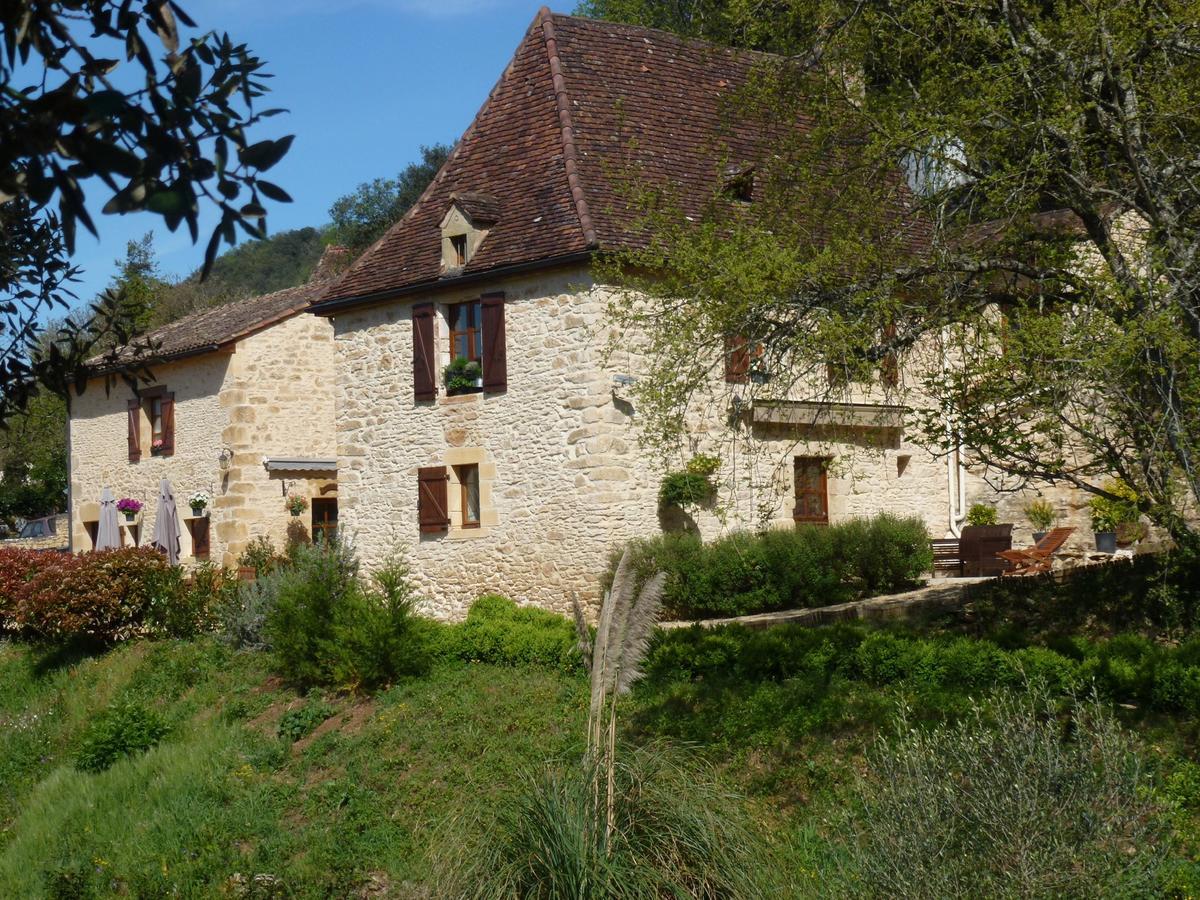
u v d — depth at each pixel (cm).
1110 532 1658
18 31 334
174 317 4494
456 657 1435
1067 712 921
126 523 2455
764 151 1264
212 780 1259
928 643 1074
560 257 1571
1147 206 1027
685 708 1099
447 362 1756
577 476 1571
